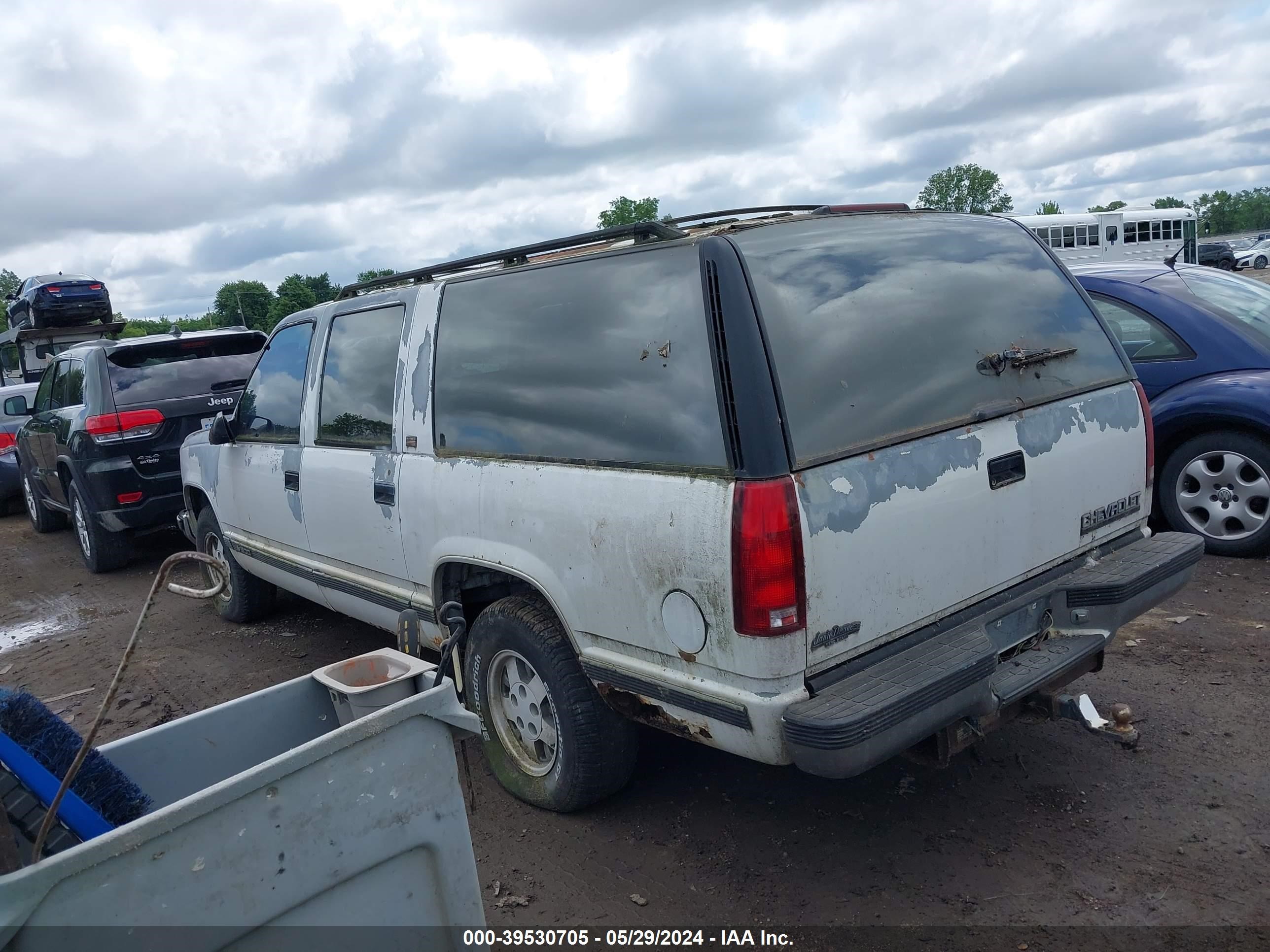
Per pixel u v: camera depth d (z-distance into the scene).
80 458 7.75
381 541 4.14
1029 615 3.26
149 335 8.84
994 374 3.20
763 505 2.54
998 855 3.14
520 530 3.31
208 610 6.92
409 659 2.63
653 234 3.10
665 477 2.80
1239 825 3.17
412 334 3.97
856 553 2.68
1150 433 3.74
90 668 5.98
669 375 2.86
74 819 2.04
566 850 3.41
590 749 3.38
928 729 2.66
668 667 2.88
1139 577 3.27
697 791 3.72
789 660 2.56
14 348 17.56
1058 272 3.76
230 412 7.36
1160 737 3.78
